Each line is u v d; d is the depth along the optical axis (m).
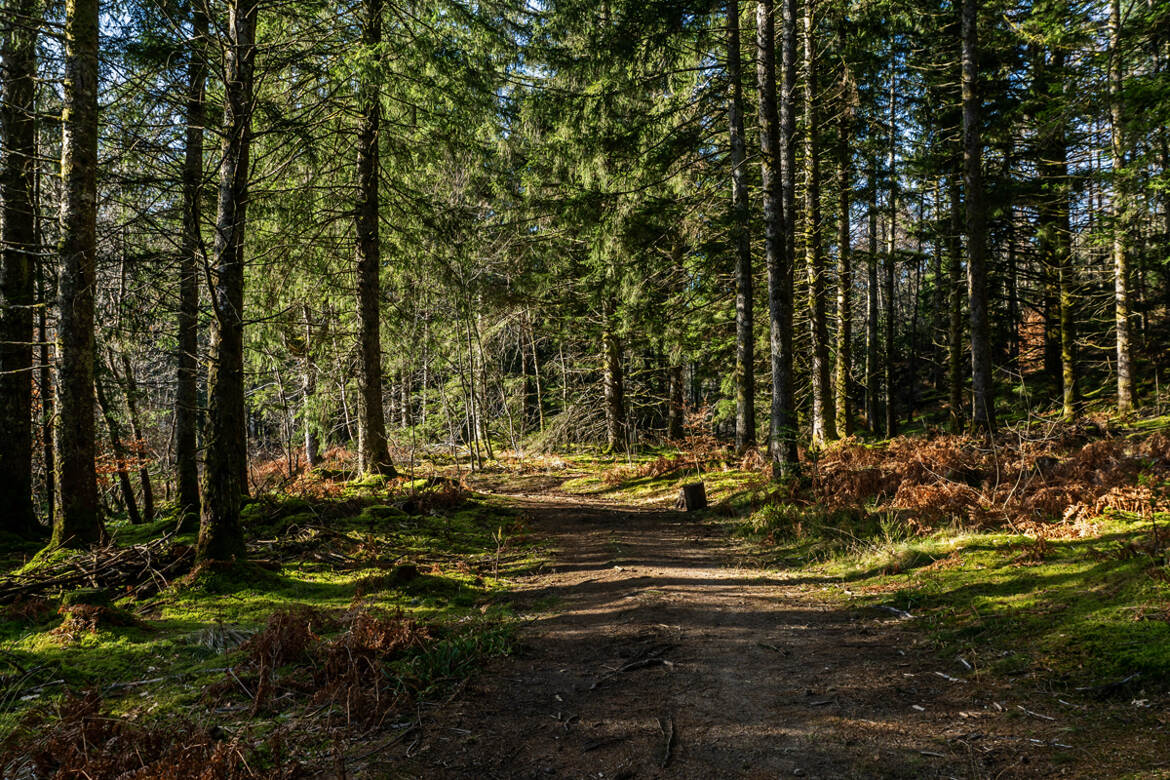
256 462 22.84
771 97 12.81
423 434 24.58
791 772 3.19
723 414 20.11
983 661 4.31
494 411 29.50
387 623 5.21
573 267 21.41
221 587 6.76
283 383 20.92
